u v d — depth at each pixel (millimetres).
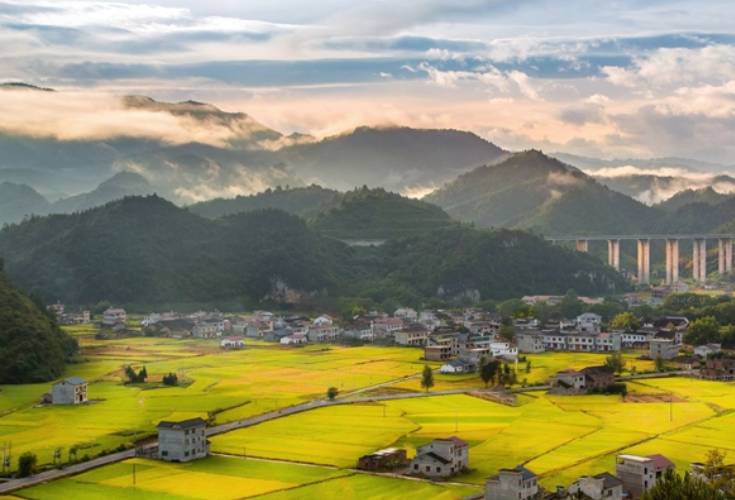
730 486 192625
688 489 176375
